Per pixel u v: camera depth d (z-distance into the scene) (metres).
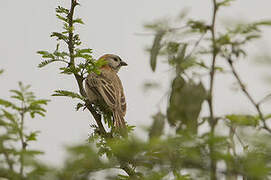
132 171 6.59
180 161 5.64
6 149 6.15
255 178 5.36
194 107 6.07
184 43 6.23
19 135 6.50
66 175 5.95
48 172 5.97
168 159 5.71
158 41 6.23
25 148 6.28
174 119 6.18
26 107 7.00
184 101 6.12
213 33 6.14
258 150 5.79
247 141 5.90
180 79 6.23
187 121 6.06
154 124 6.11
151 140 5.72
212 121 5.97
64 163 6.02
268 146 5.81
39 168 5.98
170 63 6.31
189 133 5.75
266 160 5.70
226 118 6.01
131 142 5.79
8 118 6.64
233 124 5.98
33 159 6.07
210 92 6.08
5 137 6.36
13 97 6.99
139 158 5.81
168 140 5.69
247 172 5.41
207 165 5.55
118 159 6.13
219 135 5.61
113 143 6.32
